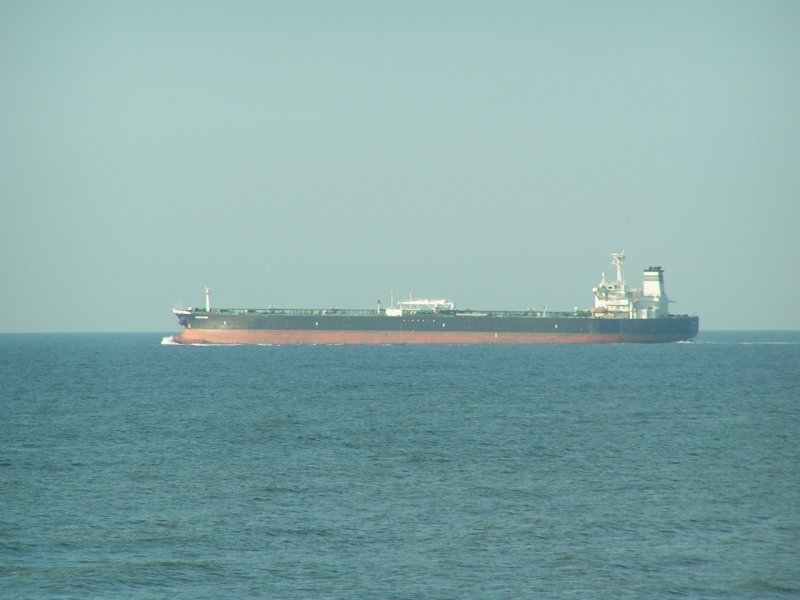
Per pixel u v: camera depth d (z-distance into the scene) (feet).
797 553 502.38
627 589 449.89
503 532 542.57
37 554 500.74
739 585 455.63
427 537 532.73
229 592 445.78
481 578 464.65
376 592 446.19
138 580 461.78
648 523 562.25
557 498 626.64
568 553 502.79
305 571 474.49
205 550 508.12
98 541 524.52
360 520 569.23
